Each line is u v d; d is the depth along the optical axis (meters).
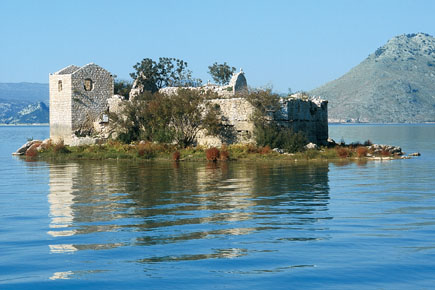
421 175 45.84
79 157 70.69
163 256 19.78
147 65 98.06
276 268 18.25
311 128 76.19
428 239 21.92
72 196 34.72
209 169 52.94
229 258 19.44
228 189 37.31
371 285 16.58
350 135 165.12
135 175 47.72
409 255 19.59
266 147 66.06
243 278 17.28
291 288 16.41
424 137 143.00
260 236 22.67
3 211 29.14
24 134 199.88
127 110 77.31
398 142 113.56
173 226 24.83
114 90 90.56
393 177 44.38
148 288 16.53
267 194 34.81
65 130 81.69
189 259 19.38
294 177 44.69
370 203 31.02
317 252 20.09
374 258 19.27
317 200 32.19
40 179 45.47
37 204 31.55
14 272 18.08
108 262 19.11
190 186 39.19
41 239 22.44
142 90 86.44
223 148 66.56
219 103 71.75
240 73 81.75
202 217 26.95
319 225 24.81
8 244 21.62
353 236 22.52
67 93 81.12
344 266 18.38
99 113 83.12
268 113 68.50
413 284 16.64
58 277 17.55
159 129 73.75
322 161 61.28
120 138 76.88
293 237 22.45
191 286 16.66
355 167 53.66
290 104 70.19
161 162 63.16
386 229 23.84
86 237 22.75
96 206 30.55
